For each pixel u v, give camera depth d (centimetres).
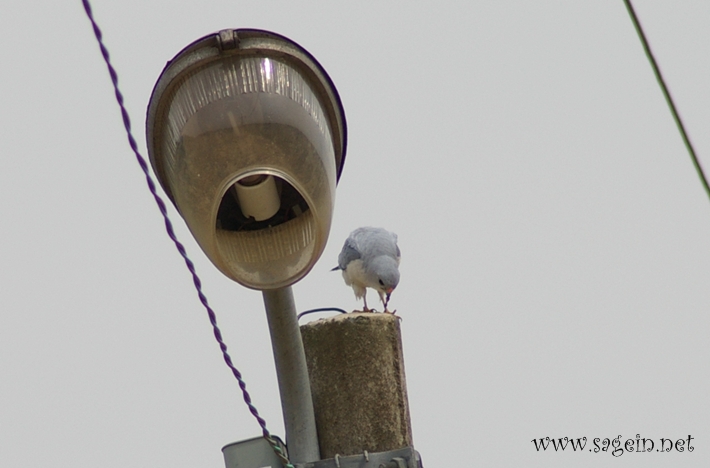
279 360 1067
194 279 911
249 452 1076
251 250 909
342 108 953
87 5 786
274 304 1039
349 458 1082
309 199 884
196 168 877
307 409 1088
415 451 1104
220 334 941
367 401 1114
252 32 899
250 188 944
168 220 878
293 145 884
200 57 889
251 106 880
